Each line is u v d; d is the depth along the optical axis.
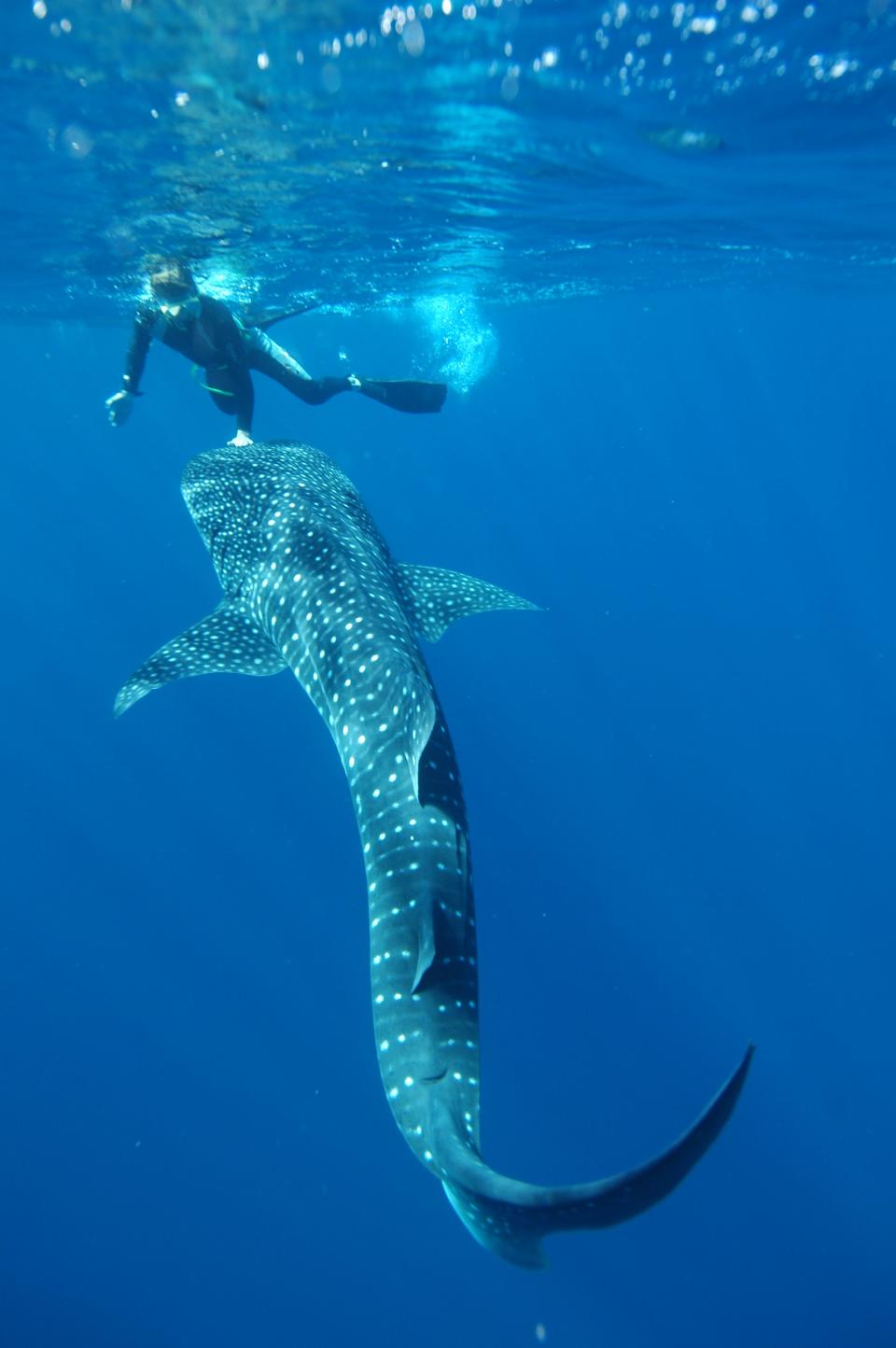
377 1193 19.69
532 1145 18.81
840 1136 19.81
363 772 4.99
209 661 6.38
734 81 8.79
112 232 15.16
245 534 6.86
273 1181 19.86
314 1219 19.44
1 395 51.78
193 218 14.30
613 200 14.22
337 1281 18.66
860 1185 19.12
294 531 6.43
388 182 12.86
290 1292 18.56
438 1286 18.62
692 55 8.09
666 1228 19.00
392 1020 4.25
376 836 4.73
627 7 7.07
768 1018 21.55
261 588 6.46
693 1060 20.42
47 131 10.30
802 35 7.70
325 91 8.99
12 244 16.28
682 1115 19.42
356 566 6.03
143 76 8.57
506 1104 19.34
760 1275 18.11
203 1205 19.66
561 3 6.96
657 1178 2.82
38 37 7.68
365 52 7.97
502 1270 18.83
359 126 10.18
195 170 11.88
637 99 9.29
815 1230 18.66
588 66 8.33
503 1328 17.95
